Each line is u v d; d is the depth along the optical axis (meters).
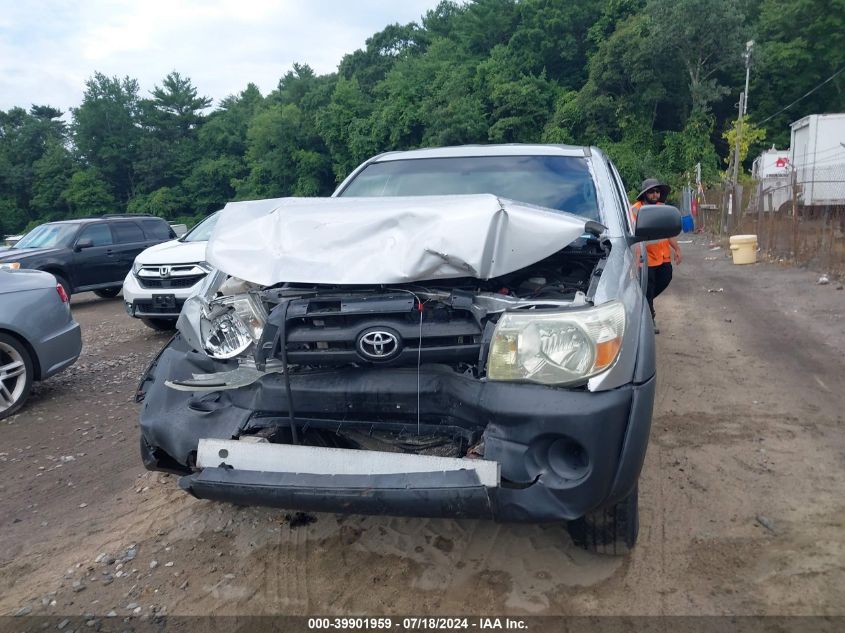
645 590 2.87
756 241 14.20
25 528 3.67
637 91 43.81
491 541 3.27
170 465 3.21
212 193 78.62
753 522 3.39
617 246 3.37
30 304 5.85
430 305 2.69
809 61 46.94
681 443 4.39
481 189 4.11
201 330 3.14
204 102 85.19
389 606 2.83
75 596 3.00
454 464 2.48
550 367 2.52
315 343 2.67
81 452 4.78
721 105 48.72
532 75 51.22
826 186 19.62
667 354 6.69
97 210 78.56
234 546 3.36
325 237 2.91
